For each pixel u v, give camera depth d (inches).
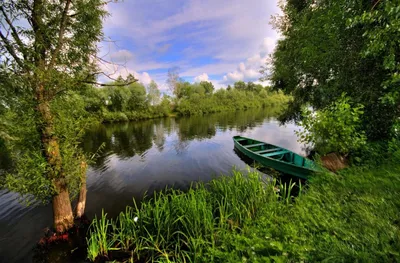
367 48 128.7
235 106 1567.4
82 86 140.4
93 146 451.8
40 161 118.9
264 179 227.3
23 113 112.9
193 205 119.0
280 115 406.3
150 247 111.9
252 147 370.9
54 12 124.4
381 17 114.5
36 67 108.2
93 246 115.8
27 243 135.9
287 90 354.3
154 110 1132.5
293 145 417.7
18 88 103.3
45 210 176.4
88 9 128.3
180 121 957.2
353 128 146.6
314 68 225.6
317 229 77.4
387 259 55.7
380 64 146.3
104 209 179.8
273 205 115.8
